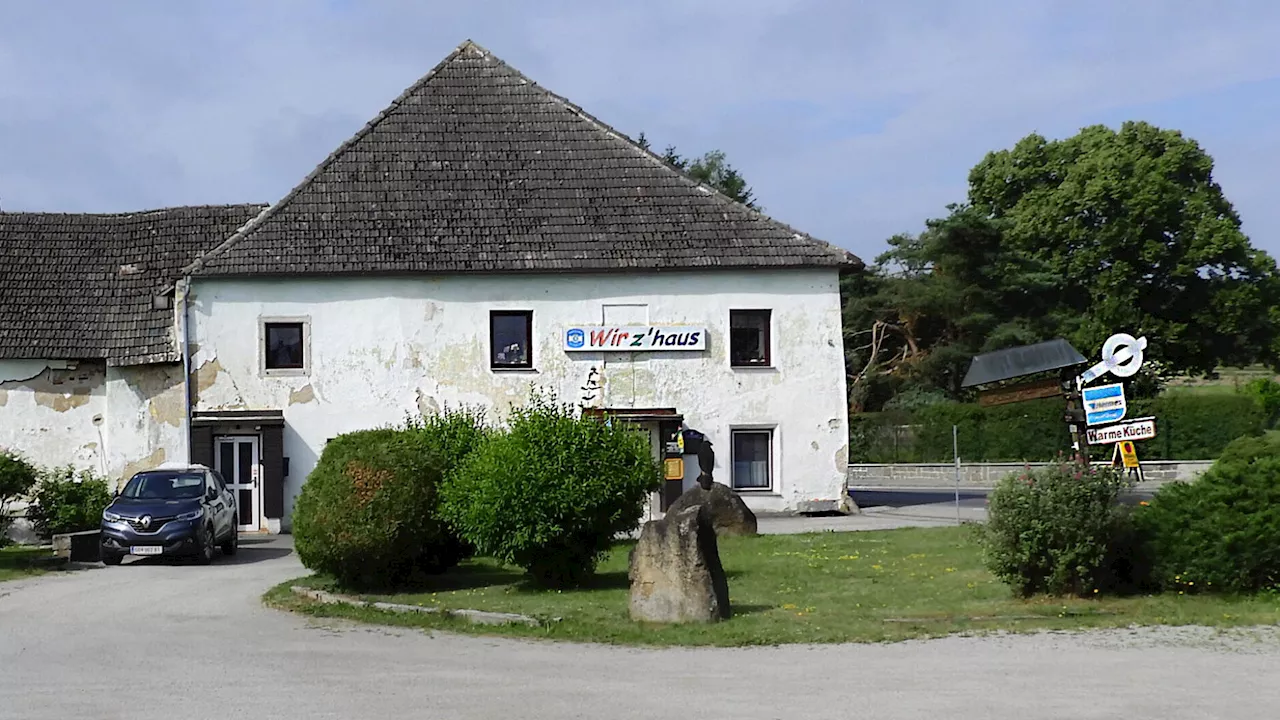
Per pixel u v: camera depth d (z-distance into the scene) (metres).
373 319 32.75
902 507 34.44
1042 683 10.86
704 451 25.66
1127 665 11.65
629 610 14.98
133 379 32.72
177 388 32.56
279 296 32.59
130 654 13.48
